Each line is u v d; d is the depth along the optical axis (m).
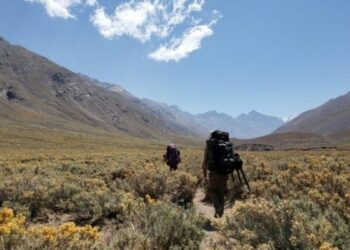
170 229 5.98
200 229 6.42
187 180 11.84
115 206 8.66
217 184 9.20
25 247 4.41
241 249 5.14
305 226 5.16
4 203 8.75
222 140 9.32
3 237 4.46
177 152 17.03
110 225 7.96
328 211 6.21
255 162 17.28
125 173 15.12
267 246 4.84
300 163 15.88
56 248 4.58
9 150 67.94
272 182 11.65
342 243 4.85
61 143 116.31
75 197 9.55
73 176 13.24
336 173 12.34
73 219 8.90
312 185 10.45
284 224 5.35
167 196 11.56
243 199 11.28
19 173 14.46
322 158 17.03
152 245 5.65
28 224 8.22
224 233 5.98
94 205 8.95
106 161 24.42
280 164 15.99
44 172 14.89
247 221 5.71
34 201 9.26
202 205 11.51
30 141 111.75
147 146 146.75
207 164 9.29
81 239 4.90
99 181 11.97
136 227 6.43
